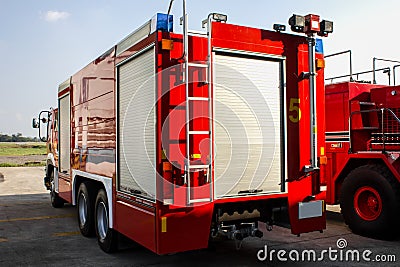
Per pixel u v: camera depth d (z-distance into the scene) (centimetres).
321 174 517
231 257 554
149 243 427
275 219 513
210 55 436
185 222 419
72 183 748
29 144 8169
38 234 714
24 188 1503
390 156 640
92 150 631
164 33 414
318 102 520
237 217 481
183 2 409
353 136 742
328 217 851
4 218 877
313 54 502
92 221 664
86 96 668
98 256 566
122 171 510
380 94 736
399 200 630
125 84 504
